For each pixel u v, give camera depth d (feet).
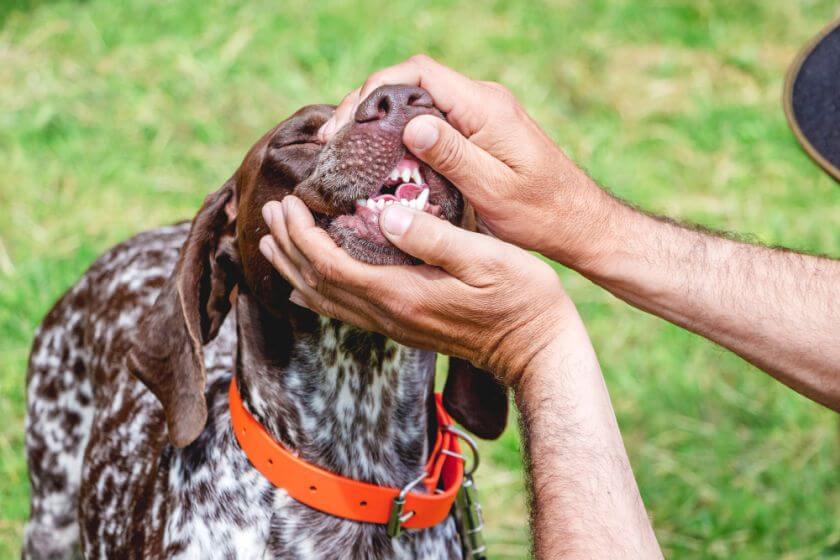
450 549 10.91
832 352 9.93
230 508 10.33
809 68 11.93
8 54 27.02
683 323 10.33
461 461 10.81
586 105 27.30
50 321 15.26
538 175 9.23
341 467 10.46
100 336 14.05
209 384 11.77
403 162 9.05
